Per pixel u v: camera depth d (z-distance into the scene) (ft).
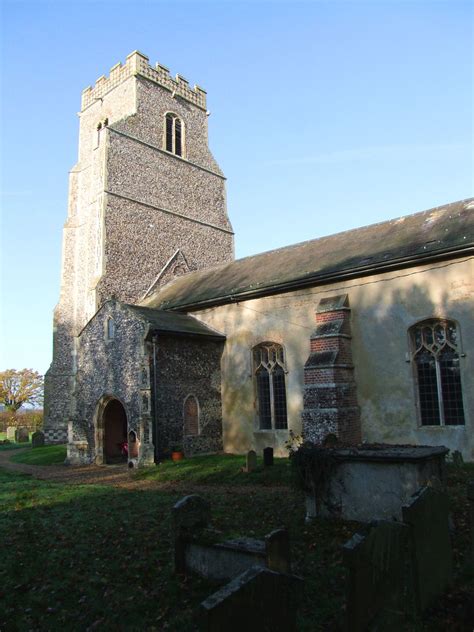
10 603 18.74
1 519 31.19
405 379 49.01
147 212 93.30
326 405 49.52
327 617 16.28
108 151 88.99
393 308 50.65
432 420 47.62
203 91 111.96
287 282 58.70
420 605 16.10
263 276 65.82
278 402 60.54
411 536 16.52
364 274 52.65
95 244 86.48
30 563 22.74
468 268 46.24
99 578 20.59
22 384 190.39
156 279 91.45
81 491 41.24
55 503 35.88
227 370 65.82
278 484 41.39
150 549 23.90
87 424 67.21
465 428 45.09
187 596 18.44
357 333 52.90
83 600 18.65
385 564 15.51
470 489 19.26
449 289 47.19
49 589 19.80
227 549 18.70
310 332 57.21
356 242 62.34
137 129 94.99
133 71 97.30
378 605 15.06
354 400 51.55
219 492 39.09
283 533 17.48
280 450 58.75
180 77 106.73
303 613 16.56
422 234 53.57
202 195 105.81
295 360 58.34
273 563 16.99
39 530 28.09
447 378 47.16
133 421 60.03
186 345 62.90
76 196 96.22
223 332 67.10
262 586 13.53
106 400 65.41
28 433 149.28
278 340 60.34
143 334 59.06
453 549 21.58
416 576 16.25
